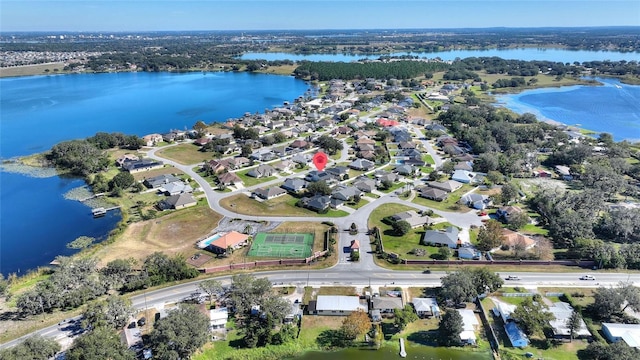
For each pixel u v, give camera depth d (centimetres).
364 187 14100
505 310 7925
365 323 7300
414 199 13500
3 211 12912
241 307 7850
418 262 9744
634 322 7781
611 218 11112
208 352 7162
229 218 12225
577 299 8506
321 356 7162
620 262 9488
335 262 9881
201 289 8706
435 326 7812
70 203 13525
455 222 11906
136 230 11562
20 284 9244
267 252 10369
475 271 8731
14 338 7362
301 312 8081
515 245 10206
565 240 10688
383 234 11244
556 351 7181
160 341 6619
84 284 8600
